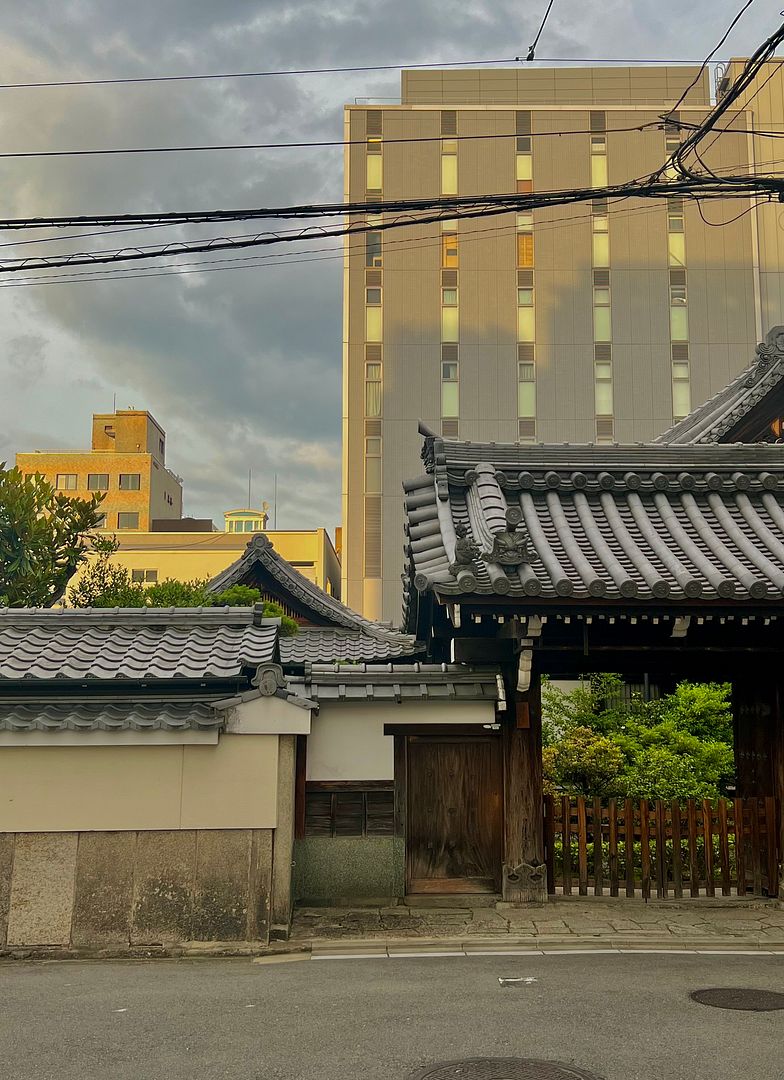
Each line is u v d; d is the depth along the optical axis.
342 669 12.30
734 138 46.91
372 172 46.81
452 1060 6.10
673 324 46.38
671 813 12.02
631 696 20.22
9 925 9.56
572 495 12.41
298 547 53.22
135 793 9.87
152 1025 6.89
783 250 46.94
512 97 50.78
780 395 19.06
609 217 46.94
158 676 10.54
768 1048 6.29
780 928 10.36
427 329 45.97
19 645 11.17
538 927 10.37
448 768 12.12
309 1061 6.10
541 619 10.48
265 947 9.59
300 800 11.86
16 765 9.84
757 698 12.70
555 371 45.84
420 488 12.88
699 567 10.84
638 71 50.97
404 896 11.77
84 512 22.25
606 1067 5.95
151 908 9.69
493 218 46.69
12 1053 6.27
